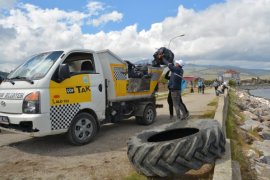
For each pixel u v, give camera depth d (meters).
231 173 5.19
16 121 7.84
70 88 8.44
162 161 5.50
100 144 8.82
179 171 5.43
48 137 9.72
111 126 11.87
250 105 35.84
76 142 8.59
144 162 5.68
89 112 9.16
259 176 7.94
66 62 8.56
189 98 29.36
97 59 9.53
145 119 11.84
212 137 5.75
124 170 6.45
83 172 6.44
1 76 9.66
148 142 6.09
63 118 8.21
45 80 7.89
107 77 10.09
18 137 9.92
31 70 8.52
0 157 7.71
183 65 11.38
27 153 8.02
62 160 7.33
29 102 7.73
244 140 12.21
